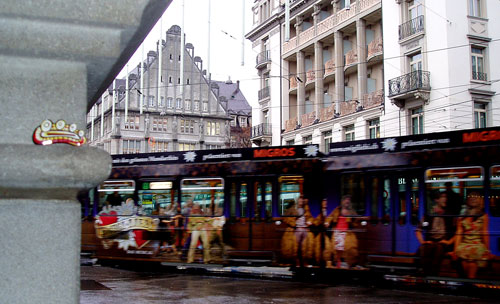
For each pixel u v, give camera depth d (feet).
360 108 101.19
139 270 53.06
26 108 6.52
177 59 231.91
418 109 86.79
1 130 6.40
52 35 6.53
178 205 49.24
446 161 38.99
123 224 51.57
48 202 6.47
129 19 6.73
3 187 6.19
